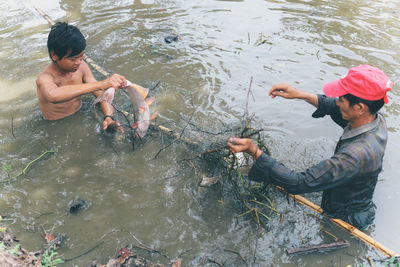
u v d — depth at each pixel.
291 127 4.23
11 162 3.63
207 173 3.58
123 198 3.30
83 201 3.24
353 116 2.66
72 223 3.05
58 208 3.18
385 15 6.82
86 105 4.44
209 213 3.18
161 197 3.32
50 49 3.58
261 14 6.85
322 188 2.72
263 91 4.81
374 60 5.36
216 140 3.90
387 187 3.44
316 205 3.19
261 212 3.16
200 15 6.76
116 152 3.80
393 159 3.74
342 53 5.57
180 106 4.51
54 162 3.65
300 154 3.84
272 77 5.05
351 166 2.62
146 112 3.80
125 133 4.03
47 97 3.66
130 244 2.88
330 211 3.08
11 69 5.08
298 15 6.80
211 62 5.37
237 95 4.73
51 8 6.81
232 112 4.43
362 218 3.00
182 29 6.25
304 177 2.72
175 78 5.00
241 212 3.19
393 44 5.80
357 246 2.90
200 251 2.85
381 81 2.46
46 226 3.01
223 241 2.94
